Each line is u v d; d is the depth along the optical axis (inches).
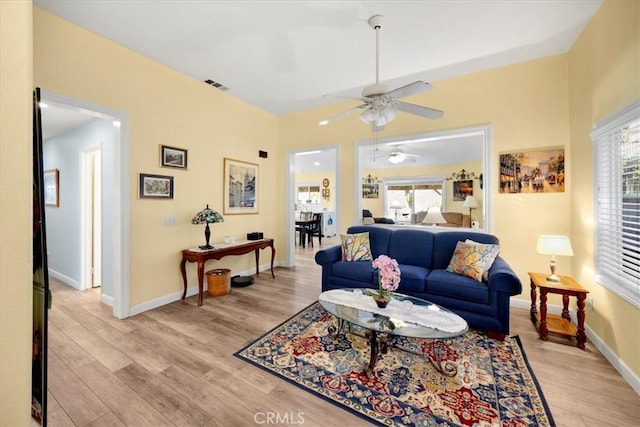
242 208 175.8
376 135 164.7
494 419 61.3
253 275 182.7
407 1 88.0
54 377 75.5
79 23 98.7
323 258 133.4
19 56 21.7
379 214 371.6
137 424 60.2
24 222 22.1
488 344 93.7
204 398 68.1
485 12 93.0
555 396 68.6
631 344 73.7
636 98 70.5
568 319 106.0
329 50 116.3
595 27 93.2
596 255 94.0
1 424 21.3
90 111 103.9
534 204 124.6
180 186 137.5
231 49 115.9
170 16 95.3
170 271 133.3
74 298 138.8
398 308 85.9
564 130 118.6
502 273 95.0
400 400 67.3
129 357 85.3
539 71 122.9
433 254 131.0
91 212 156.6
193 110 143.3
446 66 129.9
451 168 328.2
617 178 83.4
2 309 21.1
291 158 202.5
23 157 21.9
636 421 60.7
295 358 85.0
